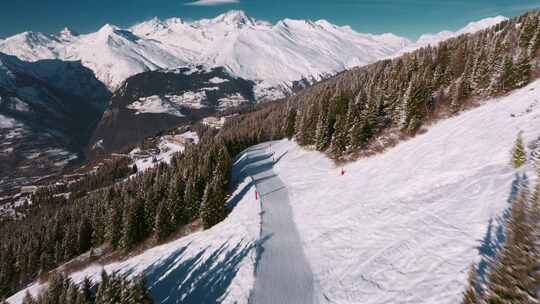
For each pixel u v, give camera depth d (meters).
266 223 35.78
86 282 33.00
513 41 61.81
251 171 63.22
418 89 48.00
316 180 48.12
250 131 121.06
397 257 21.77
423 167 34.25
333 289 22.12
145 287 24.06
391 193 32.19
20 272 66.88
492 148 30.23
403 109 48.31
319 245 28.77
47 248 66.88
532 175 22.27
